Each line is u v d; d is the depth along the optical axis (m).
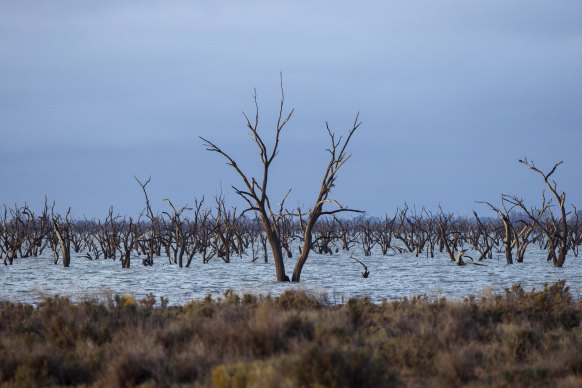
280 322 34.69
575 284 97.38
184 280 111.56
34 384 27.58
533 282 102.00
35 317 40.88
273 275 121.69
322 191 100.12
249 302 52.16
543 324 42.25
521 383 27.42
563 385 27.11
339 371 25.53
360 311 40.69
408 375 29.36
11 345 32.78
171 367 28.84
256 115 97.19
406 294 84.00
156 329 35.59
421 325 35.44
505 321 41.91
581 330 38.38
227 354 30.98
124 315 39.75
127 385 27.72
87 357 31.20
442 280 107.62
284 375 26.00
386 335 35.19
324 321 36.25
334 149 98.44
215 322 35.34
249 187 100.44
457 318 37.88
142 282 108.12
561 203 133.25
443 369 28.61
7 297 81.06
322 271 131.88
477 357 32.38
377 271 130.38
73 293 82.62
